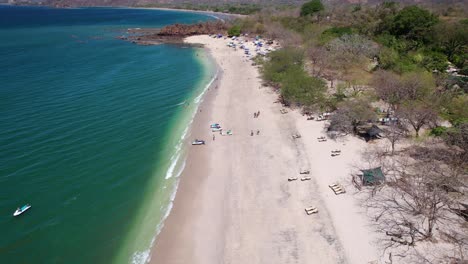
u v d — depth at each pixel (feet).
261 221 103.86
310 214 104.99
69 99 208.03
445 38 261.85
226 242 96.84
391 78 184.24
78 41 440.45
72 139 156.04
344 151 140.46
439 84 188.34
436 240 91.61
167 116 186.50
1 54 340.80
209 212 109.29
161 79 259.39
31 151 143.84
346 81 215.51
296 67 232.32
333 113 167.43
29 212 109.29
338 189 114.52
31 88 226.99
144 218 107.86
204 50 380.58
